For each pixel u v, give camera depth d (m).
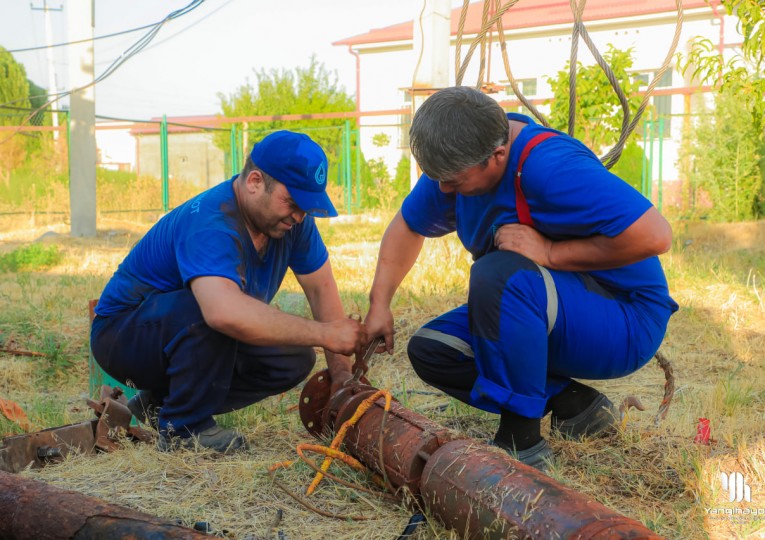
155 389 3.29
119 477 2.80
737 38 21.28
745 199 14.38
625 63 11.87
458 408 3.78
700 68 7.77
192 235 2.86
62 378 4.88
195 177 29.67
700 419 3.32
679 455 3.04
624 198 2.56
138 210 18.66
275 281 3.16
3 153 20.28
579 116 11.80
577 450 3.11
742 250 10.35
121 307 3.15
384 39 26.16
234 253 2.83
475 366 3.03
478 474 2.26
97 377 4.27
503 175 2.77
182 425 3.06
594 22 23.03
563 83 11.96
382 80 26.77
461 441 2.48
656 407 3.82
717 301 6.46
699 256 9.45
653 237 2.56
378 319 3.16
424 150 2.64
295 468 2.90
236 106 27.28
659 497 2.76
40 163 20.77
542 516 2.03
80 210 14.09
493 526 2.13
